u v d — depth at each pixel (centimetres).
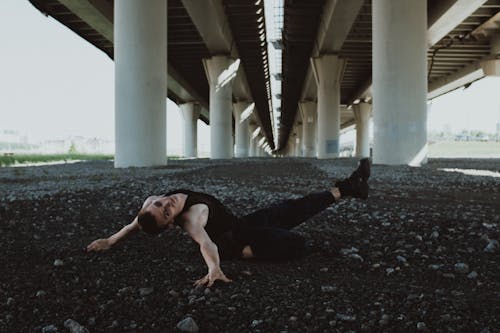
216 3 3491
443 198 1032
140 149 2339
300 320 329
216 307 353
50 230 684
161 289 399
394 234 636
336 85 4912
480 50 4778
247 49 5253
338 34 3994
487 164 2575
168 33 4419
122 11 2295
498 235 612
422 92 2255
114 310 351
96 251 539
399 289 397
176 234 637
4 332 313
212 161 3922
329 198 529
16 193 1123
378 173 1741
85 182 1445
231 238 468
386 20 2248
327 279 428
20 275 450
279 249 471
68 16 3850
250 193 1152
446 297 375
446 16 3334
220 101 4941
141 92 2308
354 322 325
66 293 394
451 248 554
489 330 308
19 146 8581
